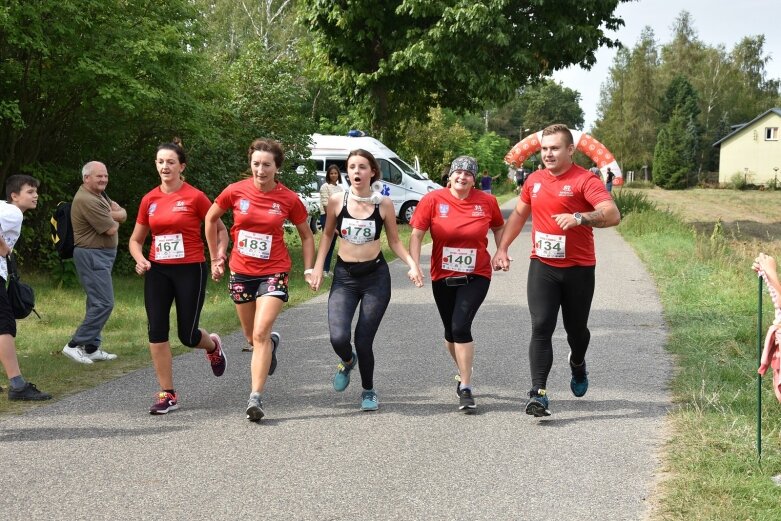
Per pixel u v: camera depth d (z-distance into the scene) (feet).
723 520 13.42
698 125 301.22
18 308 21.44
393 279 47.60
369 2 91.15
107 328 32.71
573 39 91.30
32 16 40.81
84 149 50.42
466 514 14.16
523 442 18.11
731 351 26.86
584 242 19.45
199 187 50.88
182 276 20.97
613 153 304.71
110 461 16.81
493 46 89.30
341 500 14.78
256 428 19.20
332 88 105.40
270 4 155.43
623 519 13.85
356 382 23.86
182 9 48.70
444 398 21.97
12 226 20.67
